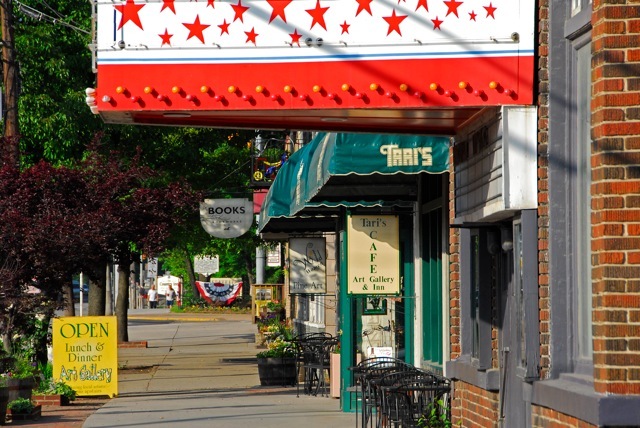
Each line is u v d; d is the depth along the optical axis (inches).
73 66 1223.5
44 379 910.4
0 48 1164.5
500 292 517.3
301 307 1471.5
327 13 438.0
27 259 888.9
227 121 477.7
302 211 874.1
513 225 462.6
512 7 438.3
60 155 1213.7
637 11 374.9
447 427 588.4
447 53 436.8
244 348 1595.7
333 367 884.6
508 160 436.5
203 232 1395.2
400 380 598.5
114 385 925.2
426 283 756.6
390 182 743.7
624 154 371.9
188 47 437.7
